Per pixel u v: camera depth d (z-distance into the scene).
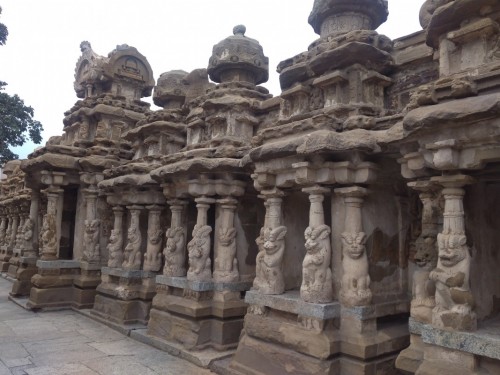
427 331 3.94
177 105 10.28
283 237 5.91
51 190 11.18
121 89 12.85
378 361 4.98
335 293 5.33
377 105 5.82
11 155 22.72
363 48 5.59
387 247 5.57
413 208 5.88
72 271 11.35
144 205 9.39
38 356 6.92
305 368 5.04
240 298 7.30
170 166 7.43
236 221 7.43
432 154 3.91
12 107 20.80
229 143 7.48
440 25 4.24
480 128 3.56
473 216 4.26
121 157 11.62
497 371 3.64
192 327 7.05
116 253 9.84
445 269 3.89
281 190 5.91
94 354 7.07
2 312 10.67
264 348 5.61
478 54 4.00
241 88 8.05
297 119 6.14
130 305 8.94
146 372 6.20
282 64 6.90
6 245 19.98
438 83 4.01
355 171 5.12
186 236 8.24
